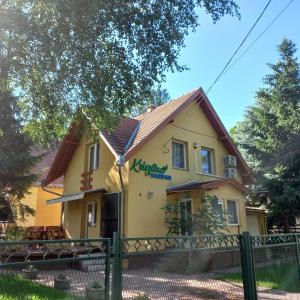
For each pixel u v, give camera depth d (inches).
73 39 371.9
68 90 415.2
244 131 976.9
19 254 166.4
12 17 330.6
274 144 863.1
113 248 176.4
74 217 736.3
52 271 179.3
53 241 152.9
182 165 684.1
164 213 604.1
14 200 747.4
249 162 942.4
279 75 856.9
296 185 793.6
